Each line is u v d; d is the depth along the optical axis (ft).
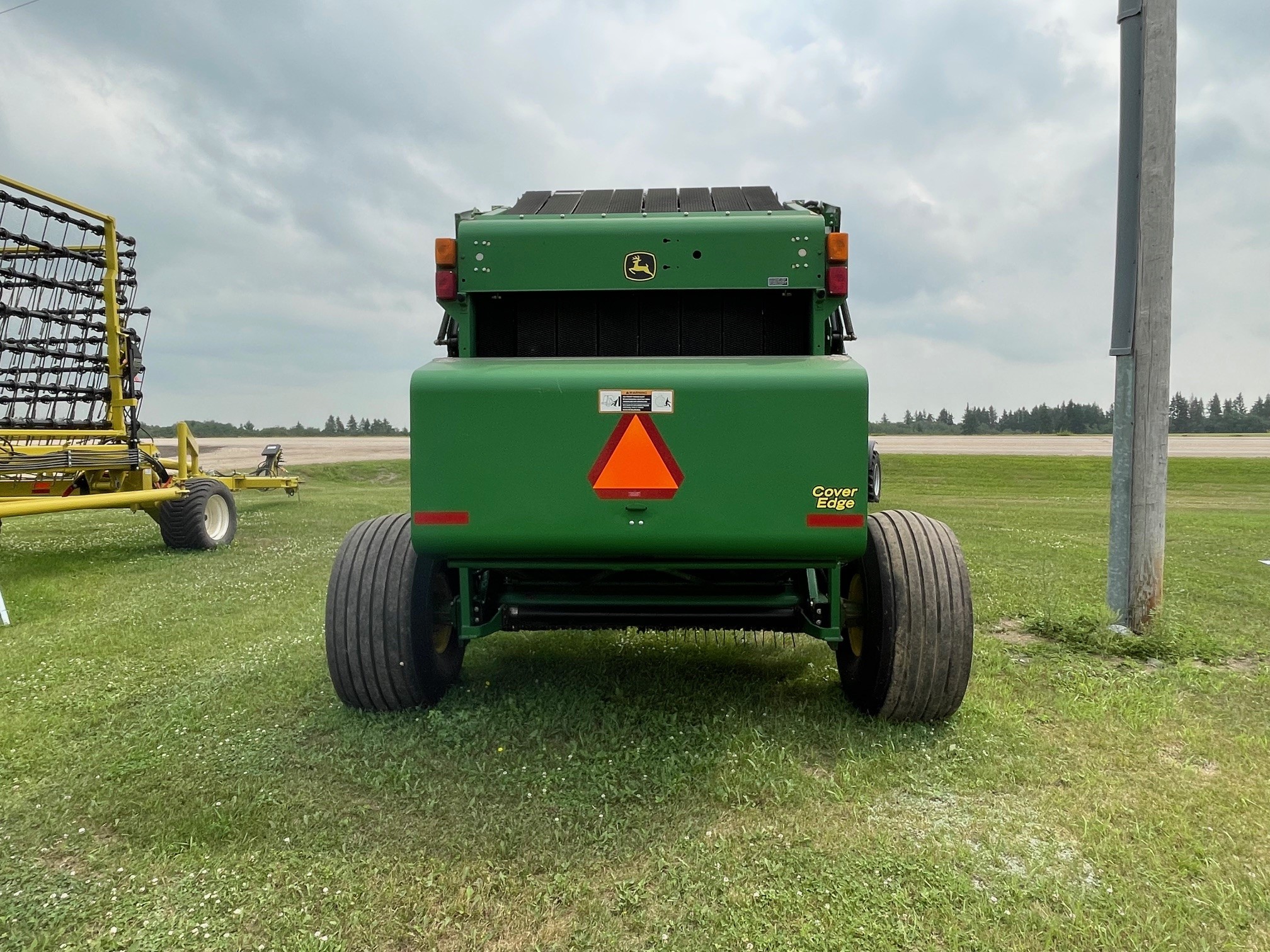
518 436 9.68
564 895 7.69
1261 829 8.83
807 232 10.98
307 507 52.49
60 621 19.48
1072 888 7.72
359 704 12.00
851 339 12.91
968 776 10.12
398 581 11.68
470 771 10.24
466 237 11.15
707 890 7.72
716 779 9.95
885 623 11.26
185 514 31.24
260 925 7.30
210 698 13.15
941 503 61.31
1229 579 24.39
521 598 11.68
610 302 11.95
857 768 10.23
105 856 8.46
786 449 9.55
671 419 9.59
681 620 11.85
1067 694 13.39
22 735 11.70
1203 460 131.95
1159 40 16.98
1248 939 7.02
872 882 7.82
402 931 7.18
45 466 25.58
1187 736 11.45
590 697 12.78
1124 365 17.47
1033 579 24.14
